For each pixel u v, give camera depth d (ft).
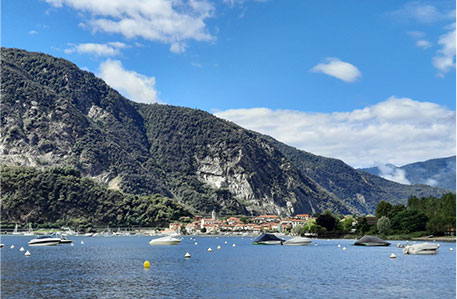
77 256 544.21
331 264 434.71
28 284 294.87
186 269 388.16
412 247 556.10
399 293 266.16
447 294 263.08
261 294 261.24
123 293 262.06
